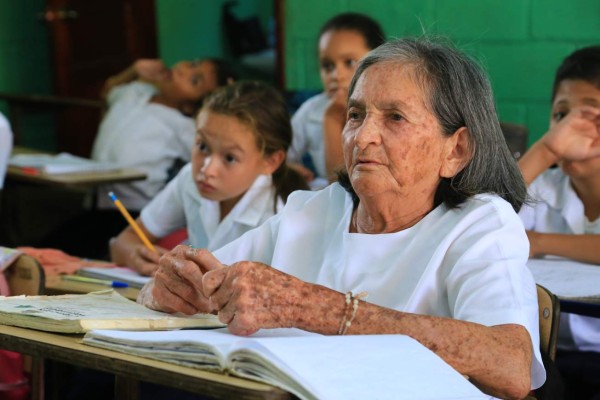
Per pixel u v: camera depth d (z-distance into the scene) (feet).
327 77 10.87
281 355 3.72
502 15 13.02
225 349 3.83
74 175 12.32
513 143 9.65
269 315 4.30
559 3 12.60
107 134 14.14
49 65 21.15
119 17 19.57
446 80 4.93
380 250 5.15
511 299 4.60
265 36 28.91
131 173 12.60
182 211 8.66
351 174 5.07
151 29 19.81
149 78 14.74
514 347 4.35
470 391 3.74
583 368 7.16
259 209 7.88
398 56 4.98
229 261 5.89
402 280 5.03
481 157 5.09
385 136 4.93
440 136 4.98
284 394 3.59
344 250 5.28
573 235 7.73
